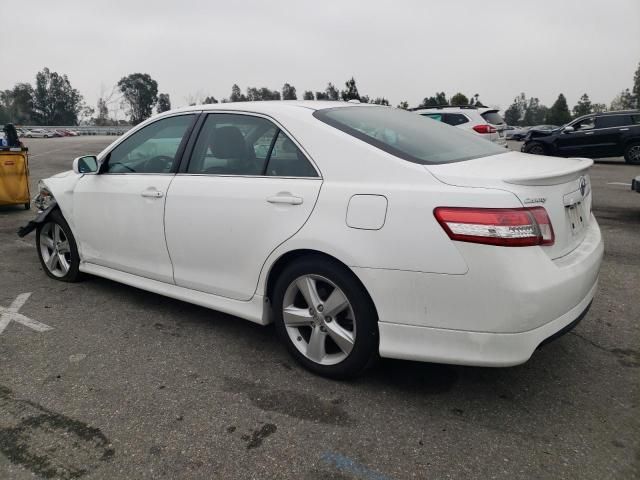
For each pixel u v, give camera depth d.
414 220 2.57
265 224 3.11
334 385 3.02
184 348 3.50
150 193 3.75
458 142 3.29
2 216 8.17
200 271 3.56
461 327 2.55
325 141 2.98
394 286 2.65
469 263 2.46
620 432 2.58
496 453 2.43
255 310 3.30
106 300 4.36
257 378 3.10
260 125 3.31
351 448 2.47
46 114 103.19
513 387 2.99
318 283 3.02
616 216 7.94
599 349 3.45
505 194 2.44
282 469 2.33
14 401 2.86
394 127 3.25
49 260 4.87
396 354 2.73
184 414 2.74
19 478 2.28
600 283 4.75
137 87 95.19
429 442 2.51
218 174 3.44
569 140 17.31
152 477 2.29
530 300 2.42
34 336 3.67
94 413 2.75
